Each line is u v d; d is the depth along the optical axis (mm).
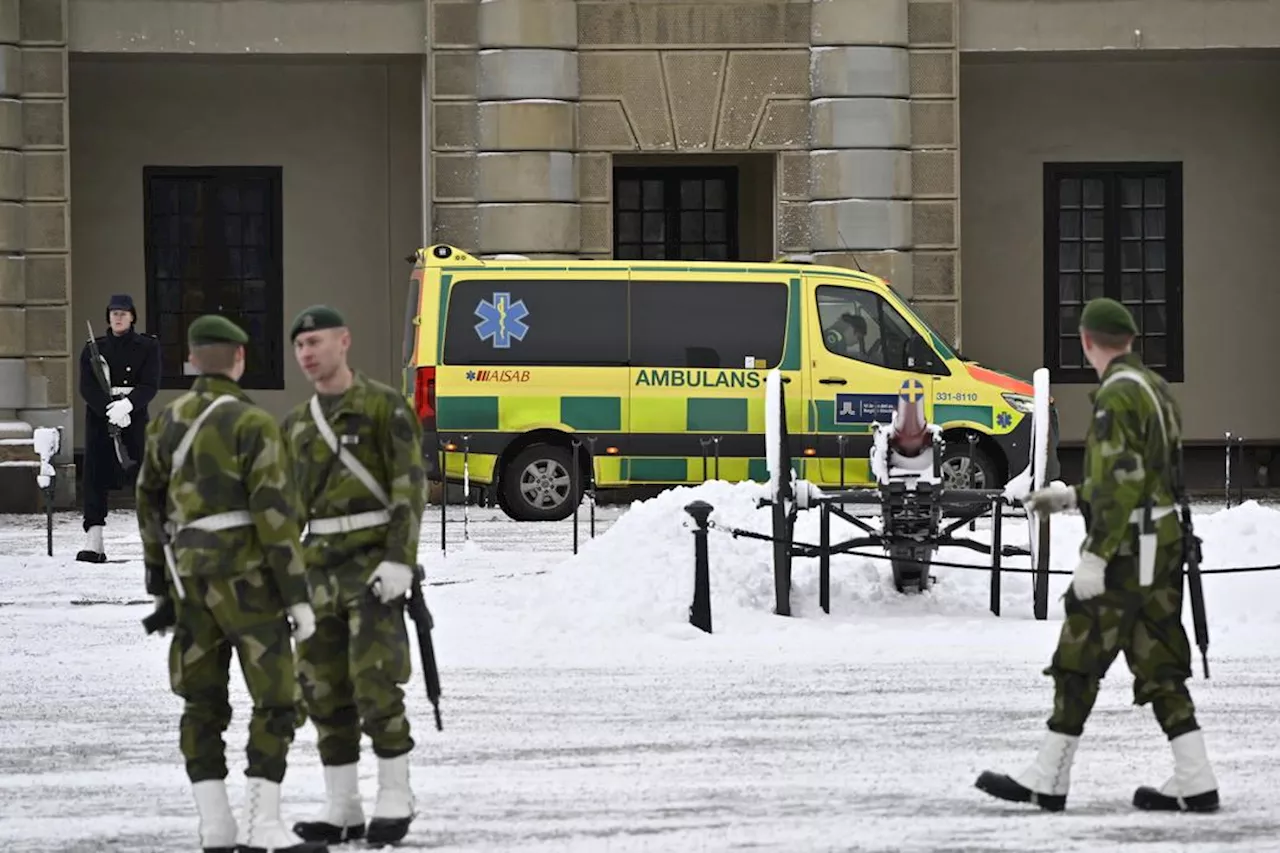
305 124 92938
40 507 83188
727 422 74250
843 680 40625
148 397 61281
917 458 47812
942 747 34281
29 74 83938
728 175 94562
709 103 86312
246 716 38156
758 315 74562
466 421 73938
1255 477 95312
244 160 92688
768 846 27609
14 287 83500
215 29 85938
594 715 37312
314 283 93125
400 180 93250
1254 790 30953
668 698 38875
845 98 85938
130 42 85312
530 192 85312
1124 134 94188
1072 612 29062
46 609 51281
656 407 74188
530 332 74188
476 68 85875
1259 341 94875
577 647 44594
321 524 28031
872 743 34656
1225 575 48750
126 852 27703
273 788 26453
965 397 74625
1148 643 29469
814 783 31594
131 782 32312
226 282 92938
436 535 68625
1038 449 47375
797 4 86750
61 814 30047
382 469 28078
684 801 30484
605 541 50375
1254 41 88188
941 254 86750
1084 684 29312
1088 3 87938
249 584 26359
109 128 91938
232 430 26359
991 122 94062
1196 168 94438
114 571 59156
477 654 43812
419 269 74875
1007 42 88000
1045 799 29594
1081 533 52594
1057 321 94562
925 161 86750
